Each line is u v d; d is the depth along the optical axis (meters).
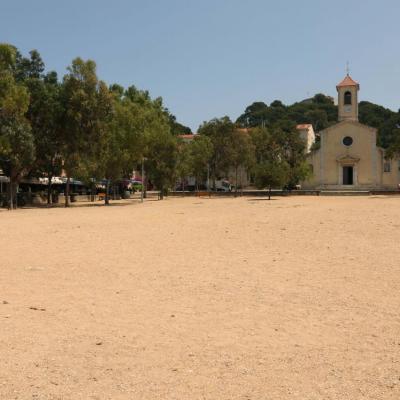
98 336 6.75
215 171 80.38
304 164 72.25
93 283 10.31
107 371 5.51
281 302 8.55
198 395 4.88
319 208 35.12
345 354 5.99
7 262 12.98
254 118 148.12
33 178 54.97
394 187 75.81
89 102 45.12
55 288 9.85
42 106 44.62
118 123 49.75
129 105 52.62
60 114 45.09
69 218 28.80
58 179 62.31
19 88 38.12
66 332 6.93
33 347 6.30
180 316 7.74
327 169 78.12
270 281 10.30
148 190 94.56
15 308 8.28
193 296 9.09
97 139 46.44
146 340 6.57
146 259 13.41
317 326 7.16
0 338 6.66
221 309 8.15
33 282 10.44
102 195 66.25
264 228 21.12
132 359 5.88
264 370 5.51
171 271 11.59
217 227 22.09
